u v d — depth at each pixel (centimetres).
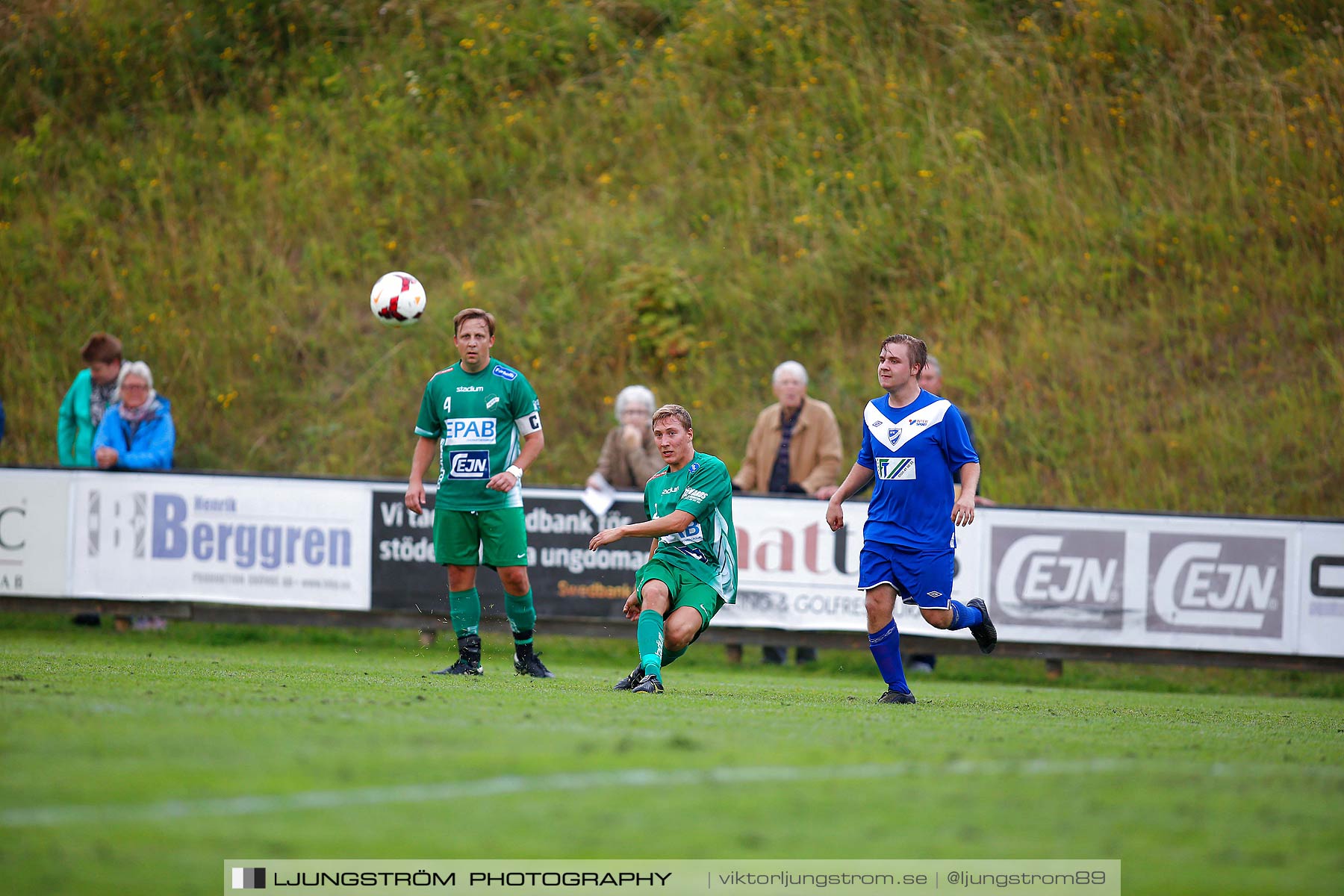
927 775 1330
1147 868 1001
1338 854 1050
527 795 1166
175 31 6888
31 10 7044
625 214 5859
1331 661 3606
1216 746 1730
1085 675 3938
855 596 3716
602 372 5312
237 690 1964
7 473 3934
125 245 5906
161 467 4006
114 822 1027
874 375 5144
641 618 2358
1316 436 4669
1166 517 3650
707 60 6512
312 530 3862
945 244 5512
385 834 1021
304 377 5462
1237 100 5853
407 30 6881
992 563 3697
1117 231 5450
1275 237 5359
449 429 2625
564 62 6656
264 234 5941
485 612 3841
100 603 3909
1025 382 5031
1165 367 5006
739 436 4994
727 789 1220
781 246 5628
